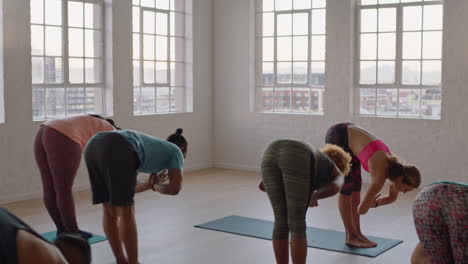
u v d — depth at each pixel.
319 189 3.99
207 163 10.28
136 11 9.09
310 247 5.26
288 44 9.68
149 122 9.15
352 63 8.96
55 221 5.44
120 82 8.65
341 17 8.91
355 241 5.32
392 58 8.72
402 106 8.70
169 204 7.17
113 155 4.07
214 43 10.25
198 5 9.95
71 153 5.18
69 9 8.07
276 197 3.88
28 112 7.45
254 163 9.95
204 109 10.17
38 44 7.72
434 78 8.42
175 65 9.82
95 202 4.30
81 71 8.27
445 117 8.17
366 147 4.66
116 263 4.69
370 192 4.49
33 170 7.53
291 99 9.70
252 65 9.97
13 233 1.96
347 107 8.96
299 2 9.52
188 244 5.36
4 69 7.18
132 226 4.18
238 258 4.93
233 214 6.64
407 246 5.34
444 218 2.82
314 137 9.30
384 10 8.74
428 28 8.42
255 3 9.93
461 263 2.79
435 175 8.30
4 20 7.14
